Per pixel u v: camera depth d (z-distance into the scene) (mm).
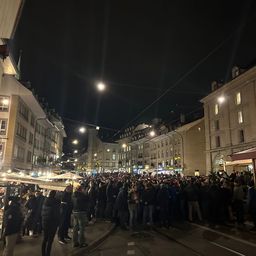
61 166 72438
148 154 77875
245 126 40281
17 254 9078
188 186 16016
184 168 55156
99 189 17109
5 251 7695
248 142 39281
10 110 33750
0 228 10430
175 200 16516
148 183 15078
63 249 9914
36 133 48062
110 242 11547
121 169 98500
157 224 15234
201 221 15758
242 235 11992
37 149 49125
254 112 38469
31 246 10211
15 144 33969
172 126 63625
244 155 15344
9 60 13102
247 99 40094
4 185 10250
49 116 56938
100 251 10188
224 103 45438
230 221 15297
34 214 12195
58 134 74250
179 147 59344
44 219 8664
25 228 12125
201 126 55188
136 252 9836
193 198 15789
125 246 10805
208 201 15992
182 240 11359
